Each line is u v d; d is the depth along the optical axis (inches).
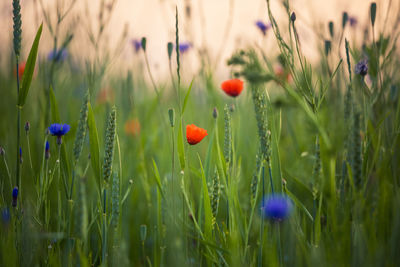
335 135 49.2
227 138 51.5
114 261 49.8
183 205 51.7
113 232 50.9
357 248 47.8
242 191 59.6
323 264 47.6
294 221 50.9
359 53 56.2
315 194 50.7
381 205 48.8
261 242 49.6
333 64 55.6
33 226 50.6
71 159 55.4
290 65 50.7
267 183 51.8
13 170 56.9
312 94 51.3
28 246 50.3
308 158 58.3
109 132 49.3
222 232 52.2
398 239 47.4
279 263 48.9
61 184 52.2
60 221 52.1
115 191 49.8
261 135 49.4
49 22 59.5
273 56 59.2
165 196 53.1
